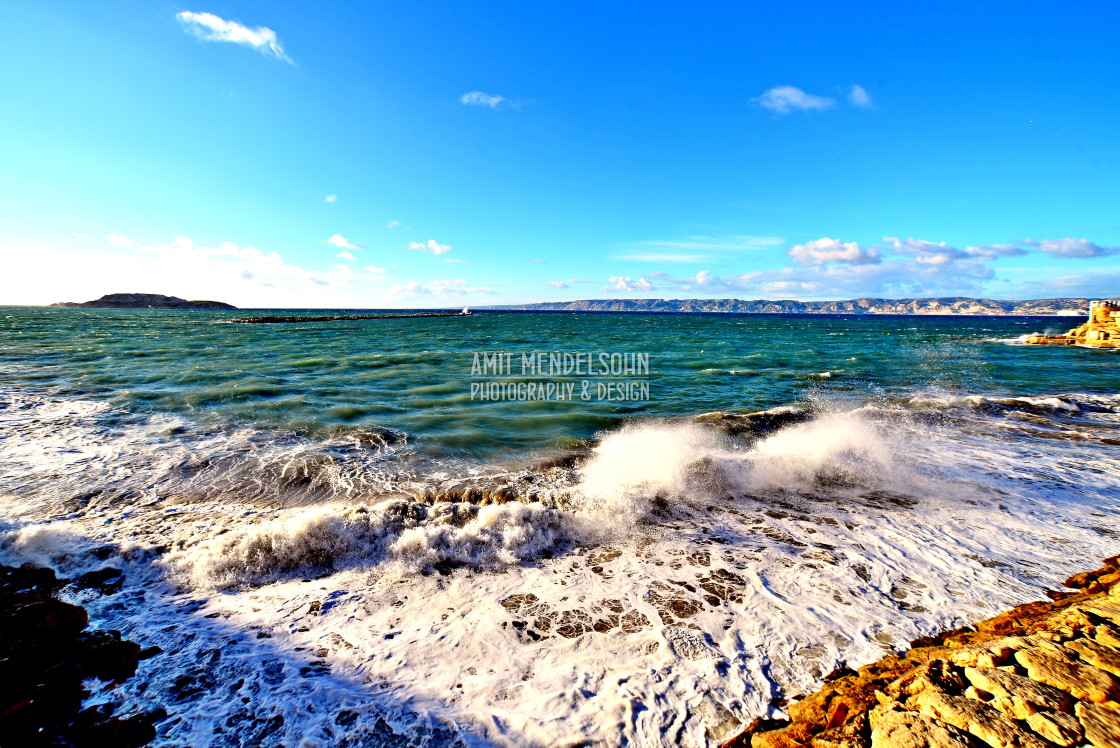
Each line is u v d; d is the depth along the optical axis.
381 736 3.03
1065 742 2.41
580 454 8.94
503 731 3.09
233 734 3.02
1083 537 5.74
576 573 5.05
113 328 50.38
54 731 2.95
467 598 4.60
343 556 5.28
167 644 3.84
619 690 3.42
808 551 5.46
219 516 6.16
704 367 22.52
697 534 5.90
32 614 3.94
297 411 11.77
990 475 7.86
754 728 3.07
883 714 2.86
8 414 10.80
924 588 4.66
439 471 7.95
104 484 7.05
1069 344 35.34
